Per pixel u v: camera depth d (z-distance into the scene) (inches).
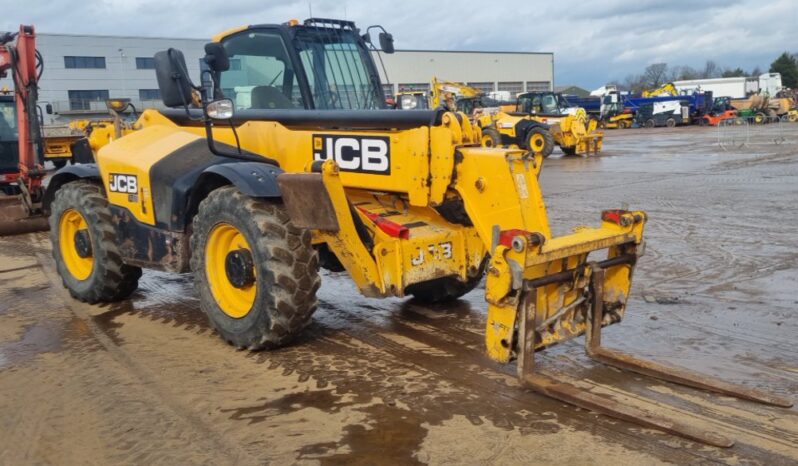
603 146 1035.3
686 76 3823.8
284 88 219.6
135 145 227.5
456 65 2536.9
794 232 320.2
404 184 178.9
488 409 148.0
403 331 201.8
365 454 131.6
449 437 136.6
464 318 212.2
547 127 831.1
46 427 148.9
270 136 206.4
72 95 1913.1
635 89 3260.3
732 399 148.3
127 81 1972.2
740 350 177.8
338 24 233.6
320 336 199.2
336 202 166.2
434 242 188.5
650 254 287.7
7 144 488.4
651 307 215.9
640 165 692.7
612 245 163.3
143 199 214.2
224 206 184.7
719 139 1043.9
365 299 237.5
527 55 2738.7
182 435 142.3
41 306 244.4
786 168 594.9
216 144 214.5
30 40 391.9
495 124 866.8
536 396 153.2
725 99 1721.2
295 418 147.7
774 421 138.2
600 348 170.7
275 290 175.6
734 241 306.5
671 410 144.1
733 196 440.5
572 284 161.3
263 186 179.0
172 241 207.0
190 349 193.2
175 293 254.8
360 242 174.7
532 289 148.8
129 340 203.2
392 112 181.0
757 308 211.6
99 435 144.3
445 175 171.2
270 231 175.9
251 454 133.6
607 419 141.0
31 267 311.6
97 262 232.2
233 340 188.5
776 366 166.7
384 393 158.4
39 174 402.9
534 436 135.3
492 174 164.7
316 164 178.4
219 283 194.4
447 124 171.5
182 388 165.9
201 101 214.8
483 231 168.4
